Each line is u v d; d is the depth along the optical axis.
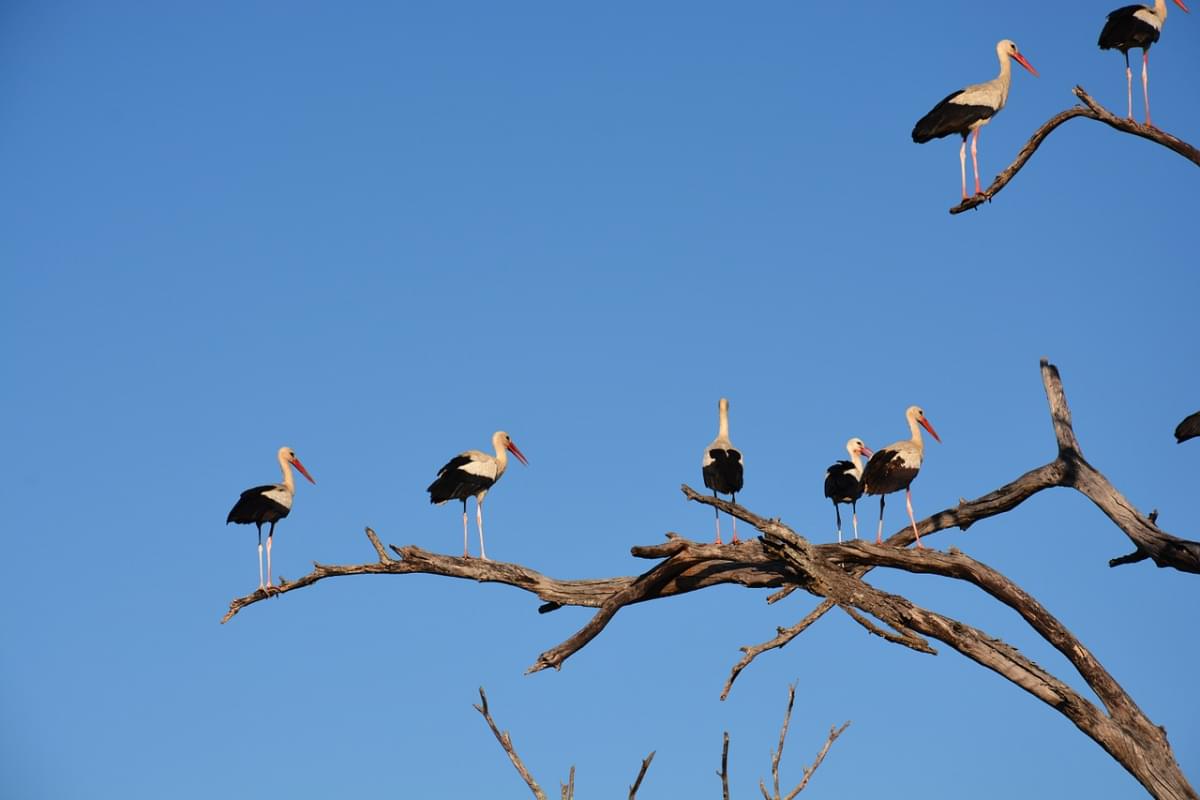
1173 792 17.20
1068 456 21.02
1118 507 20.42
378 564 20.22
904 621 17.66
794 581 19.19
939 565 18.81
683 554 19.41
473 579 20.44
